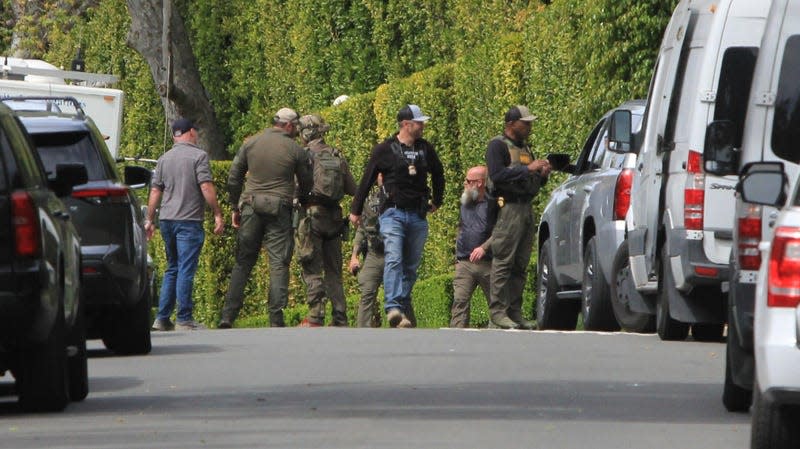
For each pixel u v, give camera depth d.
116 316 56.34
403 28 117.12
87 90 105.94
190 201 76.69
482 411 38.75
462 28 109.31
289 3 131.88
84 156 55.19
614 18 79.81
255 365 50.66
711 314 57.38
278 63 135.25
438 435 34.88
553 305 74.38
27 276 38.56
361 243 84.88
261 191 78.12
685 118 57.28
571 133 85.12
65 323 40.41
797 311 30.06
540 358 51.38
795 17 43.72
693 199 56.38
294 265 120.69
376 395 42.03
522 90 91.00
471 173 79.88
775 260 30.45
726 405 38.88
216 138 147.12
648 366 49.00
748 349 37.72
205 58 146.00
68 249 42.28
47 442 34.69
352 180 81.62
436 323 95.06
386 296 74.31
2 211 38.66
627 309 64.94
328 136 116.12
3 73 110.12
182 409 40.00
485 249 79.50
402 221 74.19
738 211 39.66
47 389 39.59
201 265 128.12
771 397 30.17
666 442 34.00
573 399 41.06
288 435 35.09
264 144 78.25
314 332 65.06
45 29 175.00
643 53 79.75
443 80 100.12
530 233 73.06
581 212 69.44
